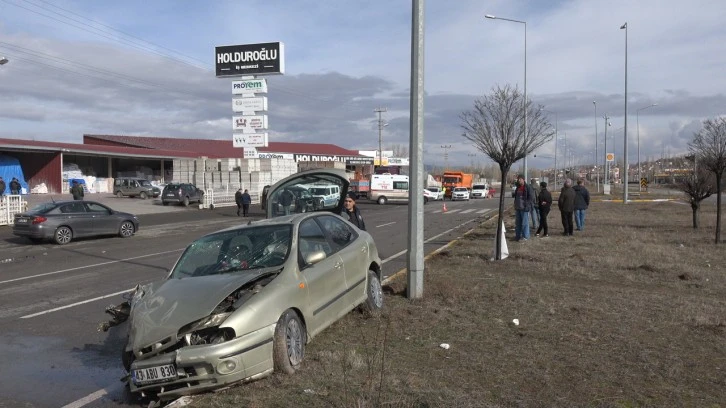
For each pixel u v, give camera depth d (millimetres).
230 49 42438
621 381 5035
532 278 10258
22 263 14312
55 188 42719
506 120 12203
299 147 79125
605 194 54844
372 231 21922
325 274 6312
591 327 6805
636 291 8969
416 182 8445
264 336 5113
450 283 9273
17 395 5375
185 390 4871
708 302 8141
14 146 38781
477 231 20344
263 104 41875
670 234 17406
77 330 7707
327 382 5078
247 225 6855
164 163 56594
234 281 5477
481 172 145375
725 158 14844
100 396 5332
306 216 6922
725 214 27750
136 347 5008
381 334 6586
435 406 4465
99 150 46031
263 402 4695
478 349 6012
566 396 4707
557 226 21219
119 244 18375
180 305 5223
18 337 7387
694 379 5086
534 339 6348
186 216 31625
